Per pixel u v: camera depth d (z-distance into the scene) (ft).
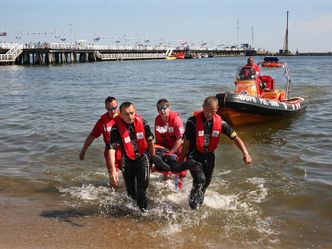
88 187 21.01
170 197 19.58
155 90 70.54
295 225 16.58
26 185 21.13
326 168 23.58
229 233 15.88
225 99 34.91
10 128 35.45
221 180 21.80
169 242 15.12
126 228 16.29
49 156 26.45
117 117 17.65
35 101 55.93
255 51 424.05
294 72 118.01
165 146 22.04
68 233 15.78
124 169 17.97
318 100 53.26
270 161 25.22
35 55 200.85
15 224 16.51
